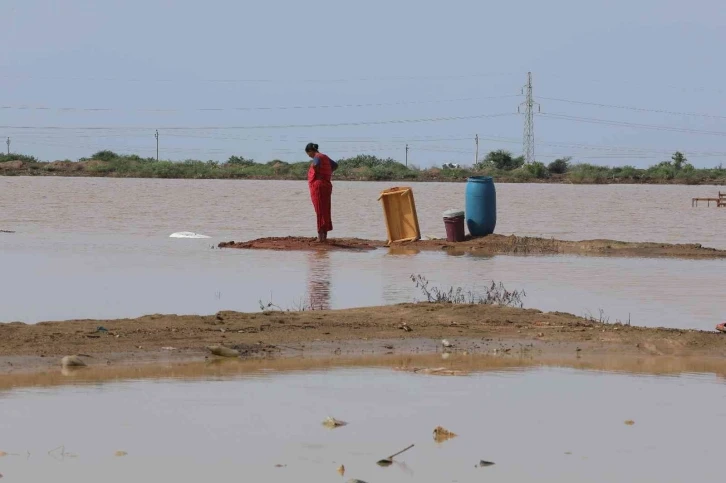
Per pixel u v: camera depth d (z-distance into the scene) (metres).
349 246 53.84
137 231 64.88
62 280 37.53
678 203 121.50
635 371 22.73
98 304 31.42
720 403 20.00
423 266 44.31
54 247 52.03
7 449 16.48
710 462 16.45
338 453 16.66
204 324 26.36
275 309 30.83
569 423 18.52
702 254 51.22
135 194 119.12
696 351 24.89
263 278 38.97
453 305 29.89
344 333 25.97
